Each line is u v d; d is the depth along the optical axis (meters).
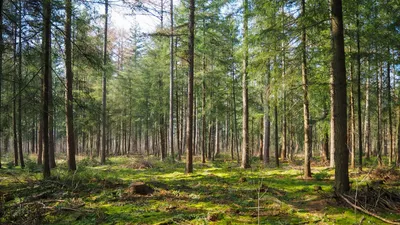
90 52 10.27
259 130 23.75
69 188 8.00
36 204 6.19
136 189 7.62
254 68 9.65
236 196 7.43
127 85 26.05
